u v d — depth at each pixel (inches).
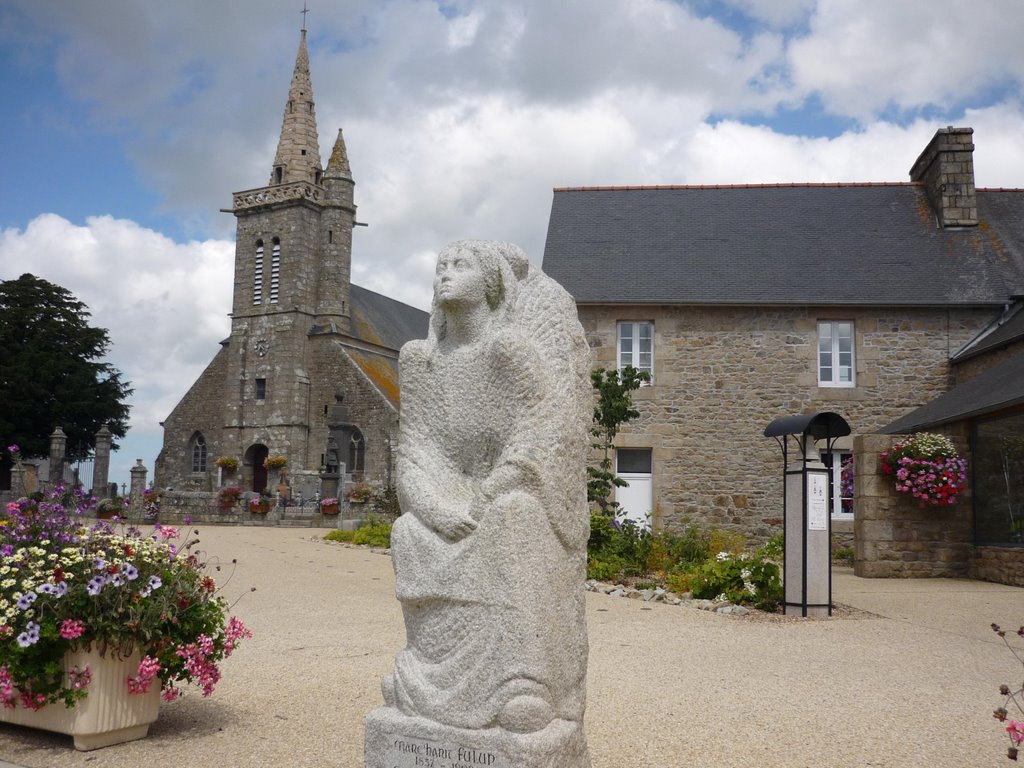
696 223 939.3
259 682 260.1
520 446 149.5
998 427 578.6
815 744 203.0
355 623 365.4
